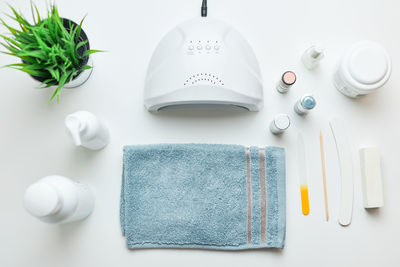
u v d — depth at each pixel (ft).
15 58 2.01
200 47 1.71
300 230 1.94
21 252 1.93
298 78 2.00
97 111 1.97
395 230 1.96
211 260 1.93
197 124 1.98
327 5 2.04
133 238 1.89
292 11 2.03
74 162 1.96
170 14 2.02
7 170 1.96
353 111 2.00
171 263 1.92
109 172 1.95
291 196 1.95
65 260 1.92
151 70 1.83
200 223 1.90
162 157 1.91
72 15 2.00
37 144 1.97
